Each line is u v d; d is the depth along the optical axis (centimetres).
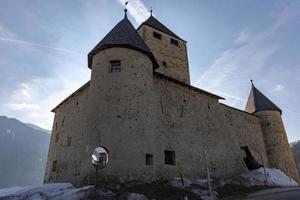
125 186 1211
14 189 1518
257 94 3053
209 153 1997
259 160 2508
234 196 1300
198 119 2059
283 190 1401
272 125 2767
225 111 2408
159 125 1741
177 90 2011
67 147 1997
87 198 1038
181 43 2717
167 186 1304
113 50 1588
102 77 1526
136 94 1484
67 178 1831
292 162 2692
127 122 1380
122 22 1798
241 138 2419
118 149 1295
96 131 1365
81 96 2050
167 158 1730
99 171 1235
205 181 1586
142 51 1648
